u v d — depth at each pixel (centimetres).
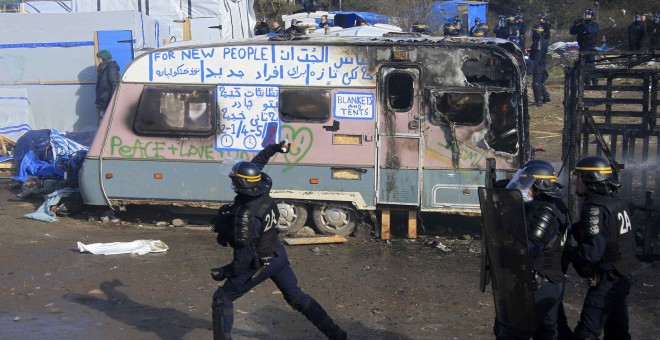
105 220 1084
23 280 786
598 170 503
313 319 574
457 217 1069
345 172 985
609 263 502
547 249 484
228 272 553
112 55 1669
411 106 968
